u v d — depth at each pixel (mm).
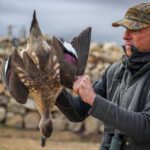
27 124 16109
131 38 3887
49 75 3168
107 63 16625
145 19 3799
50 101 3217
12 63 3221
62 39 3459
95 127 15875
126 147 3848
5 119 16219
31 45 3197
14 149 13922
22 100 3262
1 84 16250
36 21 3213
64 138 15430
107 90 4152
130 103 3867
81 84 3449
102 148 4027
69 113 4012
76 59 3418
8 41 16641
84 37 3506
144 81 3848
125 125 3547
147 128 3602
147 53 3871
